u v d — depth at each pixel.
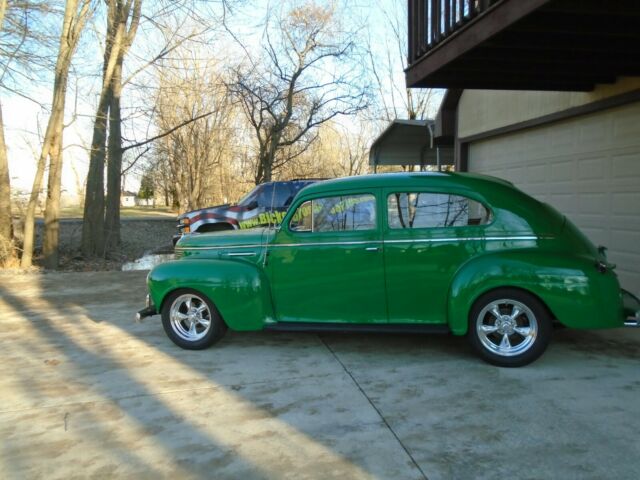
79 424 4.00
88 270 13.31
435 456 3.41
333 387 4.60
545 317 4.77
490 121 10.55
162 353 5.71
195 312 5.76
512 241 4.94
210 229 13.14
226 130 25.83
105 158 15.11
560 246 4.95
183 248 6.02
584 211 8.24
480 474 3.19
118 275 11.42
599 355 5.24
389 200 5.20
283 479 3.20
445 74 7.25
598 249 5.39
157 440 3.72
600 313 4.66
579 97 8.07
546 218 5.04
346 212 5.32
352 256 5.25
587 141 8.12
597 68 6.91
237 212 13.02
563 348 5.48
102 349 5.93
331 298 5.36
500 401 4.19
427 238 5.08
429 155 20.19
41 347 6.08
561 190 8.73
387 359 5.30
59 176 13.05
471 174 5.46
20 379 5.01
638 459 3.30
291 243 5.44
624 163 7.43
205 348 5.75
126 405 4.34
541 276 4.70
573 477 3.13
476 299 4.89
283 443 3.63
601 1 4.85
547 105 8.80
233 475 3.26
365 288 5.25
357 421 3.93
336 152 32.41
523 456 3.37
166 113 23.75
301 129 22.03
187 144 25.30
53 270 12.92
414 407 4.14
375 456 3.43
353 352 5.56
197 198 25.95
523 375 4.73
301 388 4.60
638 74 6.95
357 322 5.33
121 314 7.70
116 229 17.36
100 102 14.23
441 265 5.04
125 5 13.70
